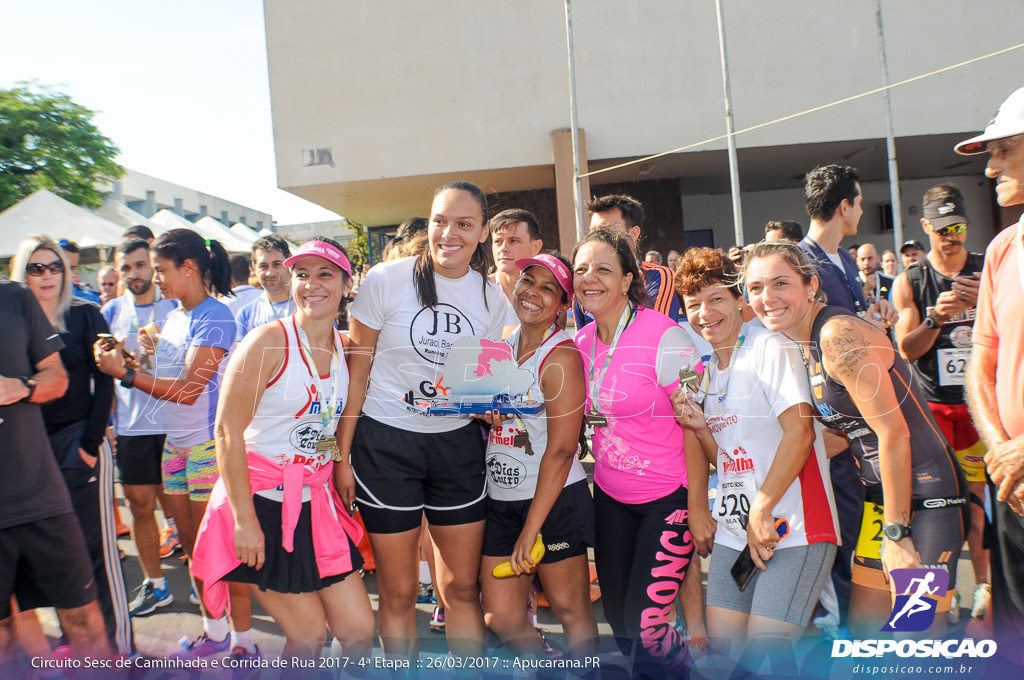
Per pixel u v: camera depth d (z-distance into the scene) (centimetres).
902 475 197
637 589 231
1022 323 196
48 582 227
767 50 1178
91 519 254
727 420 216
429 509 242
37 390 217
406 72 1199
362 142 1206
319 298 211
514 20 1190
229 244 779
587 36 1191
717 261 218
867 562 217
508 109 1201
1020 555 204
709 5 1180
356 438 236
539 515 227
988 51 1157
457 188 225
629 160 1218
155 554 318
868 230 1569
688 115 1191
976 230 1536
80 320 264
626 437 228
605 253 225
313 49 1195
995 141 203
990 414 209
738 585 213
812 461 214
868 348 196
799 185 1628
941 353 297
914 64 1166
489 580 243
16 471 216
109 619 254
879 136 1176
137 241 306
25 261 253
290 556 216
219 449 209
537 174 1292
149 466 308
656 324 226
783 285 204
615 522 240
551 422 229
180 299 269
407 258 236
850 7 1166
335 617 226
